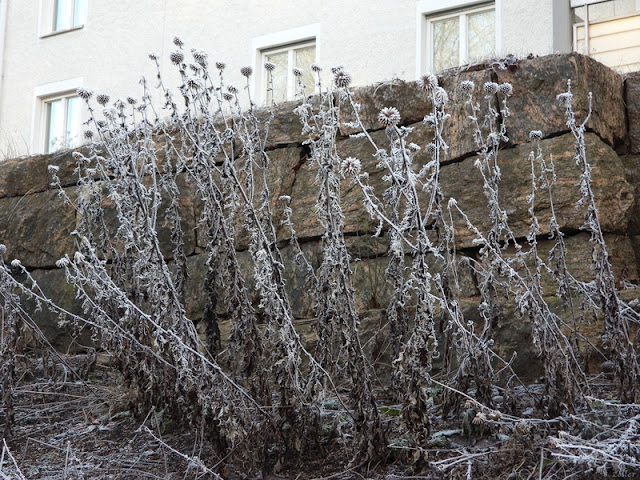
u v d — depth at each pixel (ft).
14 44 45.60
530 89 15.30
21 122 44.65
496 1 29.68
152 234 11.39
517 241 14.98
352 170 9.73
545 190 14.73
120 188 14.48
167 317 11.19
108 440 12.50
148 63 39.81
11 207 21.63
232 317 10.95
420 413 9.56
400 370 9.60
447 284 11.39
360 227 16.34
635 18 29.66
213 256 12.19
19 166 22.03
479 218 15.24
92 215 14.74
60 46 43.55
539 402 10.43
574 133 11.05
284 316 10.34
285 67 35.78
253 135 13.64
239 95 36.19
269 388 10.65
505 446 9.62
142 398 12.37
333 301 10.68
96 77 41.86
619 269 14.75
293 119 17.85
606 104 15.53
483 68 16.15
